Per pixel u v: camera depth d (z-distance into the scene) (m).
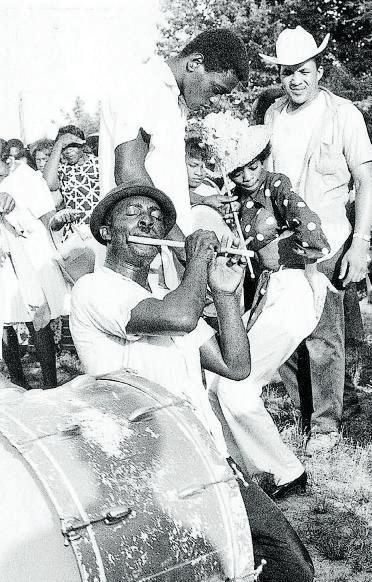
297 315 4.33
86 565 2.15
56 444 2.31
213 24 11.34
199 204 4.39
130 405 2.55
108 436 2.40
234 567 2.46
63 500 2.20
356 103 10.14
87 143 6.02
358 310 6.20
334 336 4.95
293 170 5.00
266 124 5.18
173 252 3.67
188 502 2.40
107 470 2.31
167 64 3.73
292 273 4.43
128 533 2.25
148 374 2.89
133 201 2.95
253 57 10.68
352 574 3.58
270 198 4.48
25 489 2.29
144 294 2.88
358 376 6.23
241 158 4.34
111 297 2.85
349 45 10.86
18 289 5.51
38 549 2.26
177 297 2.74
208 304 4.29
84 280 2.94
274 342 4.29
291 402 5.71
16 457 2.33
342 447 4.91
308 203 4.98
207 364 3.02
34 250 5.51
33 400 2.52
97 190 5.91
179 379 2.91
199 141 4.39
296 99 4.98
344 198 5.06
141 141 3.67
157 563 2.28
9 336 5.89
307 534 3.91
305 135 4.98
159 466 2.40
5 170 5.60
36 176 5.59
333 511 4.14
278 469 4.14
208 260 2.81
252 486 2.92
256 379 4.32
